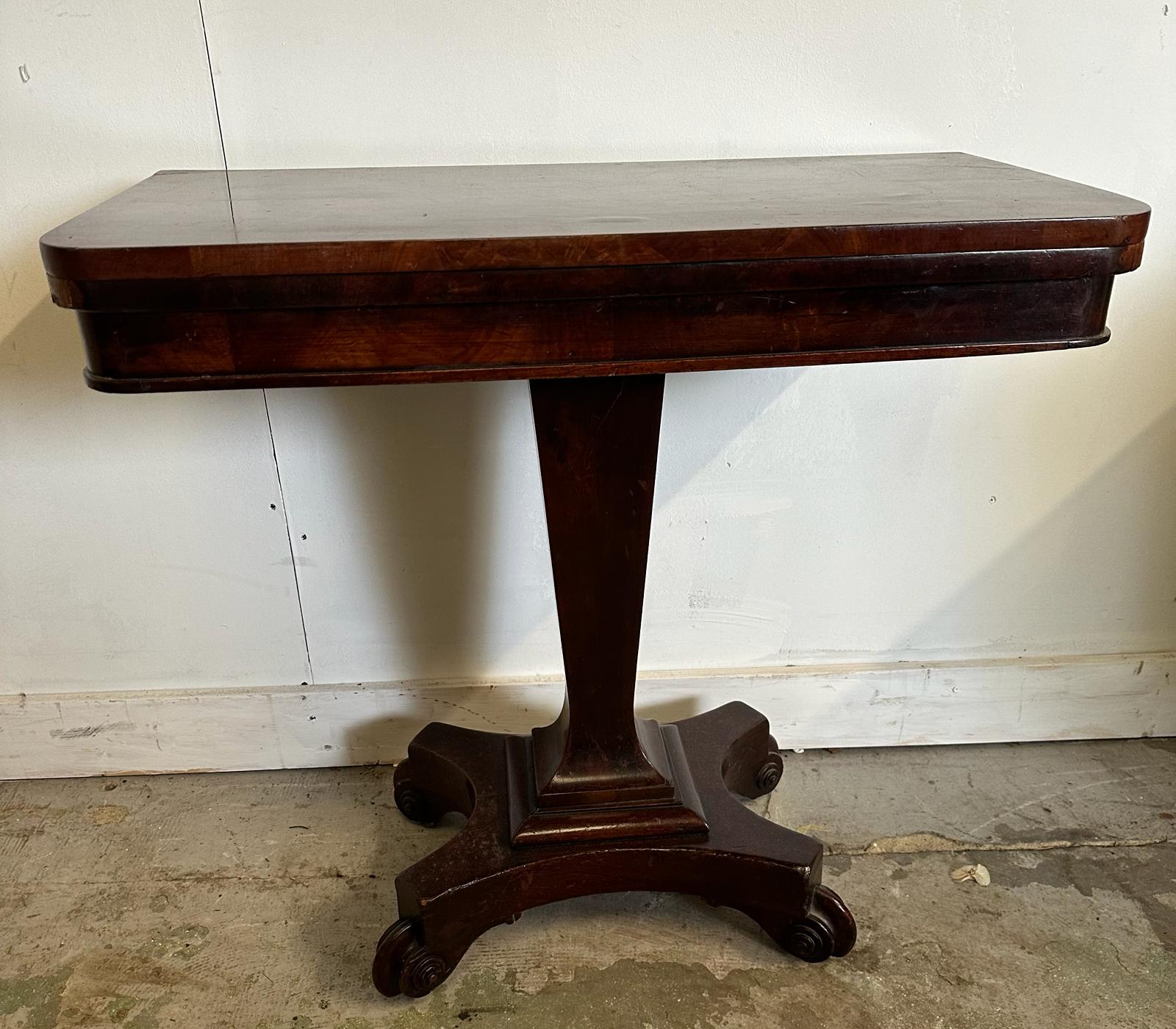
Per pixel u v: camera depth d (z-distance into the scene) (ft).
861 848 4.89
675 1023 4.02
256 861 4.86
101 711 5.31
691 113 4.42
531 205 3.25
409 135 4.38
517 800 4.42
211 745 5.44
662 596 5.32
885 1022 4.00
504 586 5.25
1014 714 5.57
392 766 5.56
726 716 5.04
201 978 4.24
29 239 4.42
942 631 5.48
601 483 3.83
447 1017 4.07
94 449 4.82
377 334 2.82
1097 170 4.58
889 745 5.63
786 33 4.31
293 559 5.12
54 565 5.05
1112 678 5.49
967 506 5.17
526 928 4.49
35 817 5.16
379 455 4.91
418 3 4.17
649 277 2.81
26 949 4.36
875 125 4.49
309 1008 4.12
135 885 4.71
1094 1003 4.06
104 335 2.75
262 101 4.28
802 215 2.97
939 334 2.99
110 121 4.26
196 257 2.64
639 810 4.30
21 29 4.09
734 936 4.44
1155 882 4.66
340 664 5.39
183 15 4.12
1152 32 4.34
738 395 4.87
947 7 4.29
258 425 4.81
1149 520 5.24
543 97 4.36
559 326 2.87
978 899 4.58
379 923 4.51
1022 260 2.90
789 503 5.13
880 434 4.99
